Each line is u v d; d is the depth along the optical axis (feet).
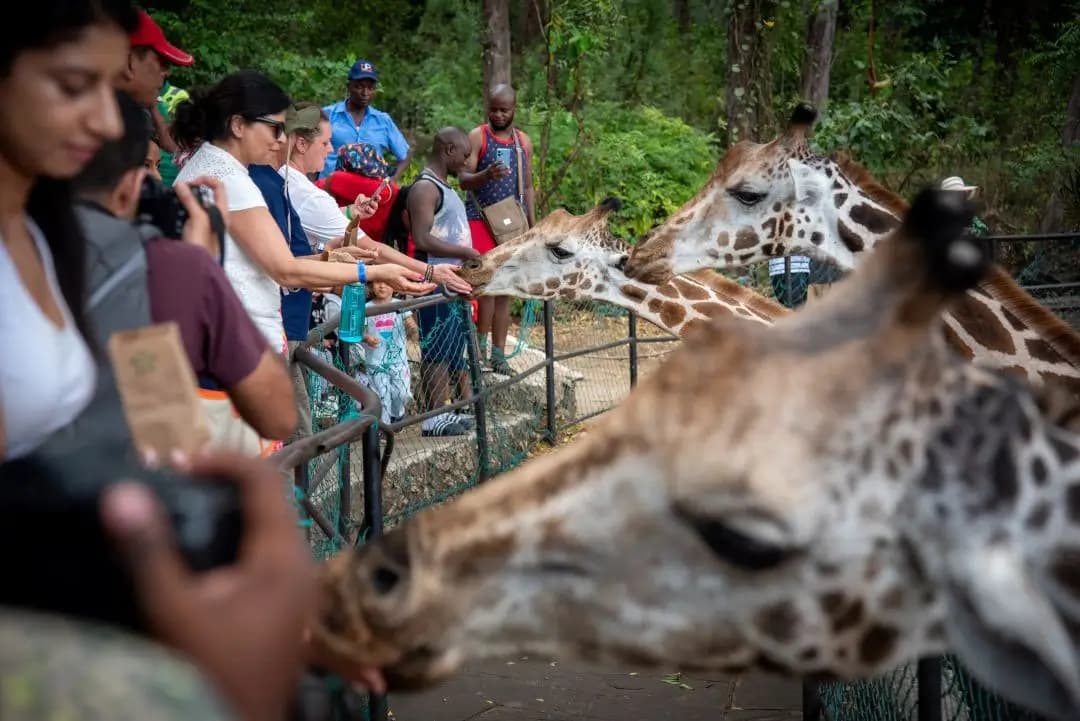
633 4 62.54
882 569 5.56
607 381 33.86
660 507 5.58
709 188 18.60
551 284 21.86
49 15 5.36
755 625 5.71
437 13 59.21
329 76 49.19
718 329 5.76
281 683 3.69
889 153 52.54
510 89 28.68
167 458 5.17
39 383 5.98
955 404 5.56
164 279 7.02
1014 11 66.85
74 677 2.40
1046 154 50.42
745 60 51.03
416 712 14.61
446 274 18.44
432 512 5.98
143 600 3.45
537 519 5.73
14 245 6.08
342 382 12.19
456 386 23.88
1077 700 4.92
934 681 8.43
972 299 13.78
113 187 7.22
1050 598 5.44
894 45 67.05
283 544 3.84
